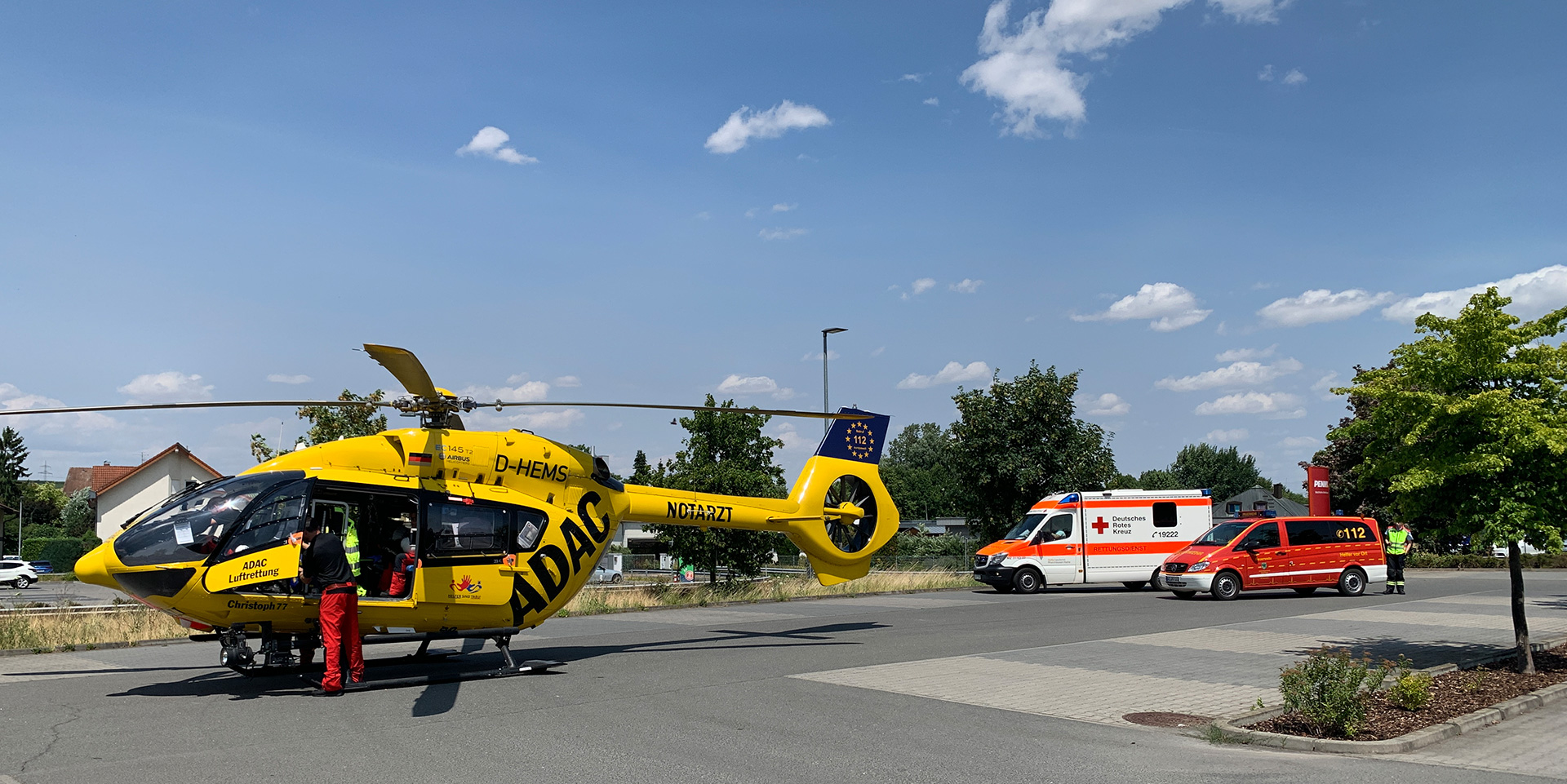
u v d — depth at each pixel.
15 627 15.06
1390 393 10.91
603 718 8.69
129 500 59.59
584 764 6.99
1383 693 9.67
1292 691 8.39
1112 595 25.00
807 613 20.52
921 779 6.64
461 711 9.00
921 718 8.73
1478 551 10.88
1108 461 30.78
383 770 6.81
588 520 12.47
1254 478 90.81
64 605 21.86
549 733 8.05
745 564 25.81
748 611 21.39
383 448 11.01
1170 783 6.54
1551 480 10.35
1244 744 7.85
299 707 9.13
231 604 9.98
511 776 6.67
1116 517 26.64
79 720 8.53
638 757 7.22
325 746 7.52
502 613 11.50
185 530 9.94
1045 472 30.66
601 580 32.97
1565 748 7.64
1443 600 21.53
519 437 12.10
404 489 10.98
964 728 8.32
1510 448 10.12
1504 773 6.83
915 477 95.56
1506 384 10.77
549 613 12.05
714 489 24.48
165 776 6.63
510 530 11.59
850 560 15.68
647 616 20.16
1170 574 23.30
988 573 26.44
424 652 12.59
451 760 7.10
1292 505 68.25
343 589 9.92
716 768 6.91
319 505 11.05
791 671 11.58
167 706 9.16
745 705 9.35
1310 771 6.87
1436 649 13.33
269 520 10.22
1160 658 12.71
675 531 25.23
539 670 11.53
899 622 18.16
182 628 16.03
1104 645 14.12
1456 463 10.30
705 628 17.28
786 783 6.52
